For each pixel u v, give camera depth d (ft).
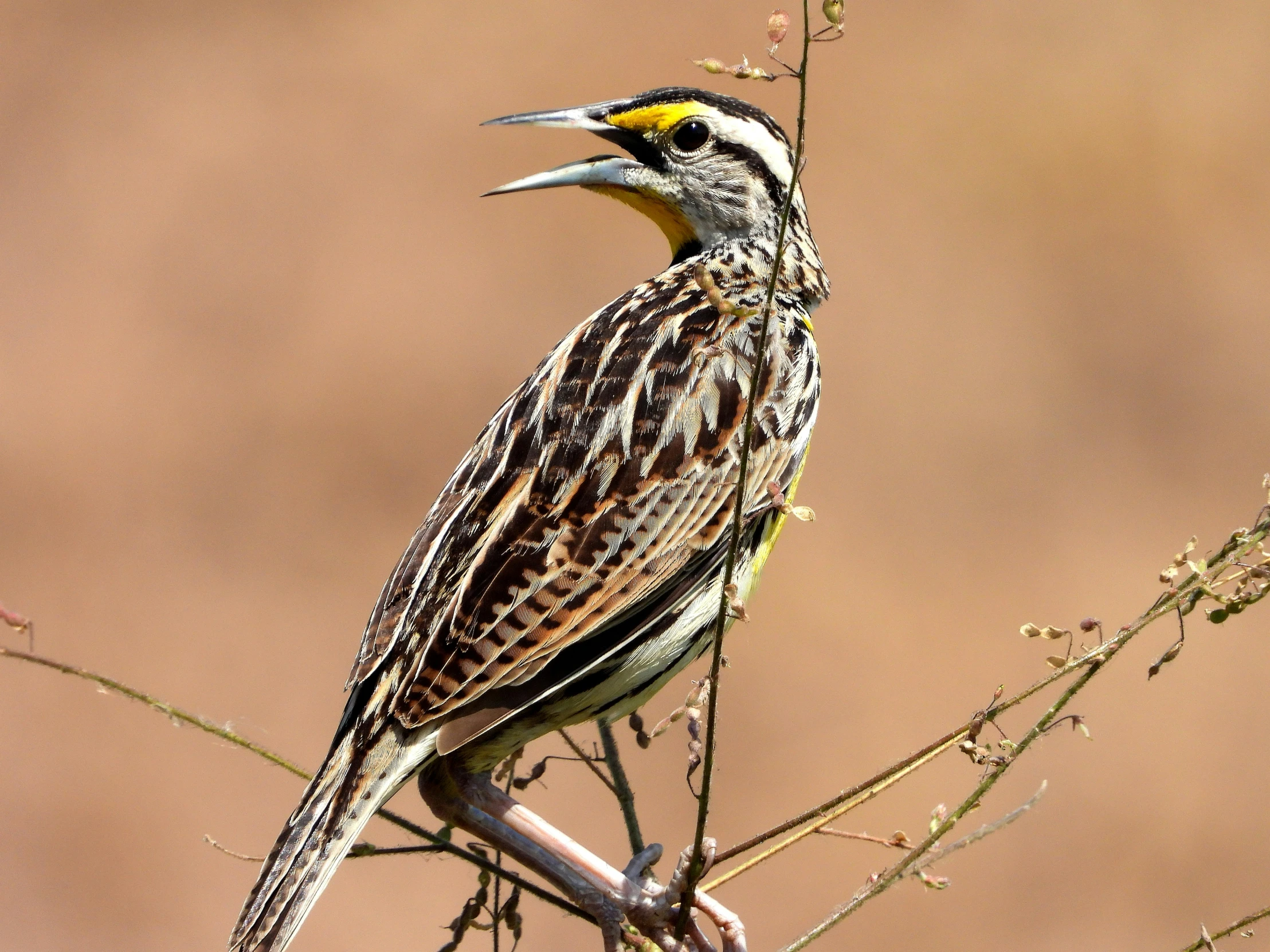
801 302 26.48
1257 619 65.77
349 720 21.07
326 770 20.27
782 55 97.81
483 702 20.57
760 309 24.18
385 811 20.08
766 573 67.10
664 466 22.02
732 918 21.49
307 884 19.27
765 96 97.09
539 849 21.13
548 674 20.97
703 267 17.34
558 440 22.08
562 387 22.61
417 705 20.30
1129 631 17.74
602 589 21.26
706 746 18.07
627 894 20.71
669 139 26.04
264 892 19.20
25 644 63.98
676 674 22.45
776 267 17.25
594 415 22.21
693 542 21.93
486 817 21.47
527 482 21.88
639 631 21.44
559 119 26.12
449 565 21.54
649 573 21.57
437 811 21.71
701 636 22.47
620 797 21.98
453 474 23.34
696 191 26.16
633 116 26.07
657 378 22.53
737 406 22.62
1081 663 17.84
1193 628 65.16
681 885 19.75
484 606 20.86
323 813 19.83
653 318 23.66
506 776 22.99
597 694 21.76
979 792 17.72
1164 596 17.75
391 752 20.27
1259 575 17.44
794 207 26.66
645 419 22.21
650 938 20.67
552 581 21.09
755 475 22.57
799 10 98.63
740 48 99.04
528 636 20.75
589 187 26.55
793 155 26.76
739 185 26.12
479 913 20.08
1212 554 21.54
